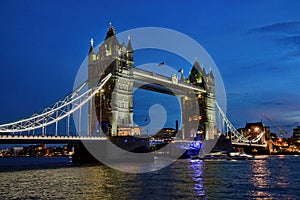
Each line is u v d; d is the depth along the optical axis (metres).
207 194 35.06
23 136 73.94
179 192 36.28
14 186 42.09
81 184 43.12
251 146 188.88
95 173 58.62
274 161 104.62
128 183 43.78
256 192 36.47
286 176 53.16
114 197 33.31
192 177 51.16
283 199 32.56
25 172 64.69
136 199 32.25
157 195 34.41
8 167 86.81
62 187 40.53
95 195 34.50
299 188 39.47
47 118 84.62
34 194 35.62
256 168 70.69
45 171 66.31
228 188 39.31
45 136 78.44
